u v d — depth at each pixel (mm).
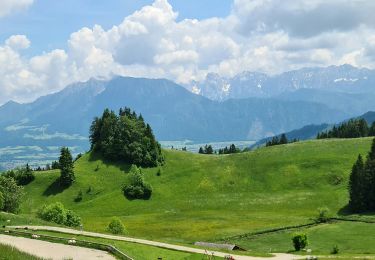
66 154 194875
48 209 110188
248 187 184125
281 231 121250
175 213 157000
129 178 187750
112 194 183875
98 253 55812
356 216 134250
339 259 67438
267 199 167250
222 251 66500
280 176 186000
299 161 193500
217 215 148875
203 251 63031
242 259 61938
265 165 196375
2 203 111188
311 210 150500
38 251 55250
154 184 192125
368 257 71375
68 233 69750
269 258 65125
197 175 197000
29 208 177125
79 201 183750
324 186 173000
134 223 140250
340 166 184125
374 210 141500
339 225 124938
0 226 74188
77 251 56344
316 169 185125
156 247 62969
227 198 173625
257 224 130750
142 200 181000
